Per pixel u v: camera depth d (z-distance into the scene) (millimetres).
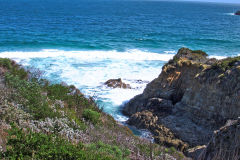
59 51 43844
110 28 85125
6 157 5969
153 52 46562
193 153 13664
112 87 26359
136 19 124250
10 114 8938
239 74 15781
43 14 128250
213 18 154875
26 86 13180
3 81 13867
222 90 16359
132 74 30906
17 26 77875
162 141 15750
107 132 11547
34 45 49562
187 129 16969
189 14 184125
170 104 19234
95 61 36812
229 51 50938
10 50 43688
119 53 43688
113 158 8039
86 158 6895
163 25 102188
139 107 21125
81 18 117250
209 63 19328
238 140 8867
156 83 21203
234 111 15711
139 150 10023
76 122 11273
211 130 16281
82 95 15922
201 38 68312
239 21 137000
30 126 8828
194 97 17891
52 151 6426
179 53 21891
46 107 11062
